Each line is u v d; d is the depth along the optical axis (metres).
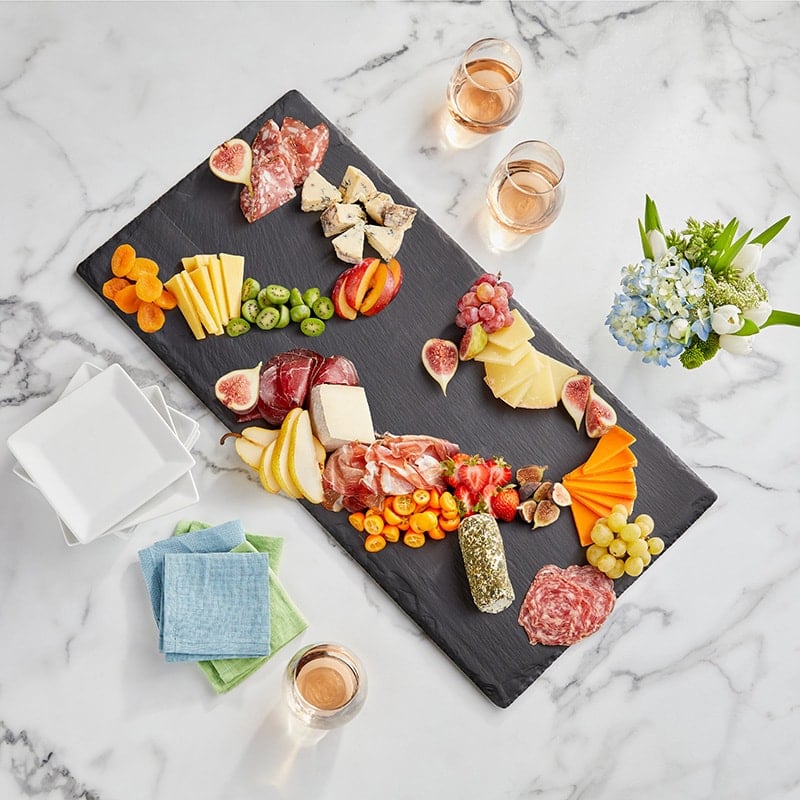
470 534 1.65
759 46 1.95
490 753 1.69
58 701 1.61
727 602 1.79
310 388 1.71
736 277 1.69
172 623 1.59
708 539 1.80
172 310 1.72
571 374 1.77
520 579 1.72
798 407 1.86
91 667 1.62
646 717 1.74
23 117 1.76
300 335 1.74
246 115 1.81
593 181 1.87
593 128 1.88
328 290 1.76
